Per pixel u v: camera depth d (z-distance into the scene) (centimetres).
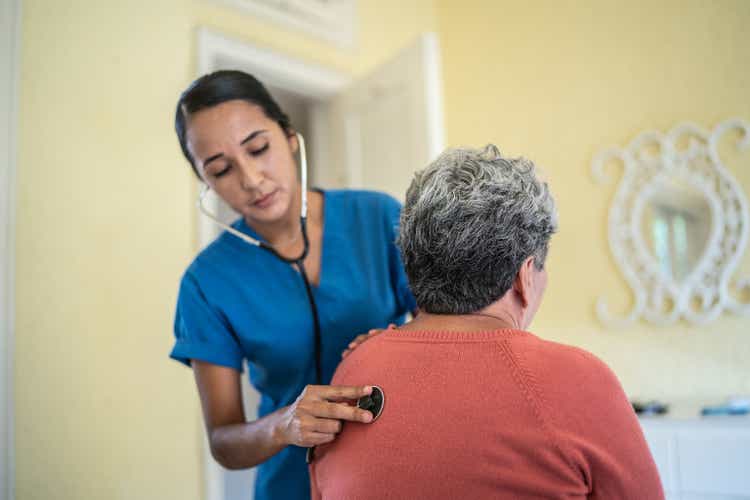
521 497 54
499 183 65
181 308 104
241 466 90
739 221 211
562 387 57
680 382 219
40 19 163
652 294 225
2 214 149
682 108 224
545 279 72
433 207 66
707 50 220
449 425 57
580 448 54
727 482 173
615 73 240
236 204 98
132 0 183
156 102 186
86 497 160
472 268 65
